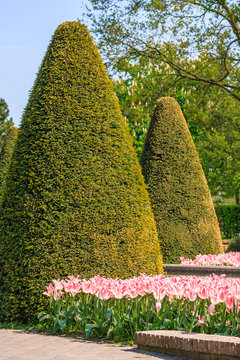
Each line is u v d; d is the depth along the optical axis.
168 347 4.64
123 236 6.91
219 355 4.34
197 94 20.44
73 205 6.68
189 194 10.95
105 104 7.30
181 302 5.41
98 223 6.74
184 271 9.98
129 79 22.70
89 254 6.61
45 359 4.36
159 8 17.89
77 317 5.64
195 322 5.23
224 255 10.70
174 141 11.16
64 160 6.80
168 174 10.98
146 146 11.36
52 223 6.57
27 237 6.57
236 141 27.67
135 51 19.11
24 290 6.42
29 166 6.84
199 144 28.33
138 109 19.50
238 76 18.94
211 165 27.95
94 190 6.82
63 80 7.15
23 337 5.47
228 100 23.05
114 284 5.55
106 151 7.07
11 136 17.36
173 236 10.71
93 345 5.04
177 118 11.35
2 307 6.53
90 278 6.46
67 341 5.25
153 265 7.29
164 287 5.37
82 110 7.05
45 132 6.91
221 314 5.23
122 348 4.91
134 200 7.19
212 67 19.05
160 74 19.81
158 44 19.25
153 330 5.15
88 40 7.57
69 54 7.33
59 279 6.39
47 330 5.84
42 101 7.08
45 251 6.49
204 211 11.04
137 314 5.39
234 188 28.66
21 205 6.71
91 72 7.35
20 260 6.52
